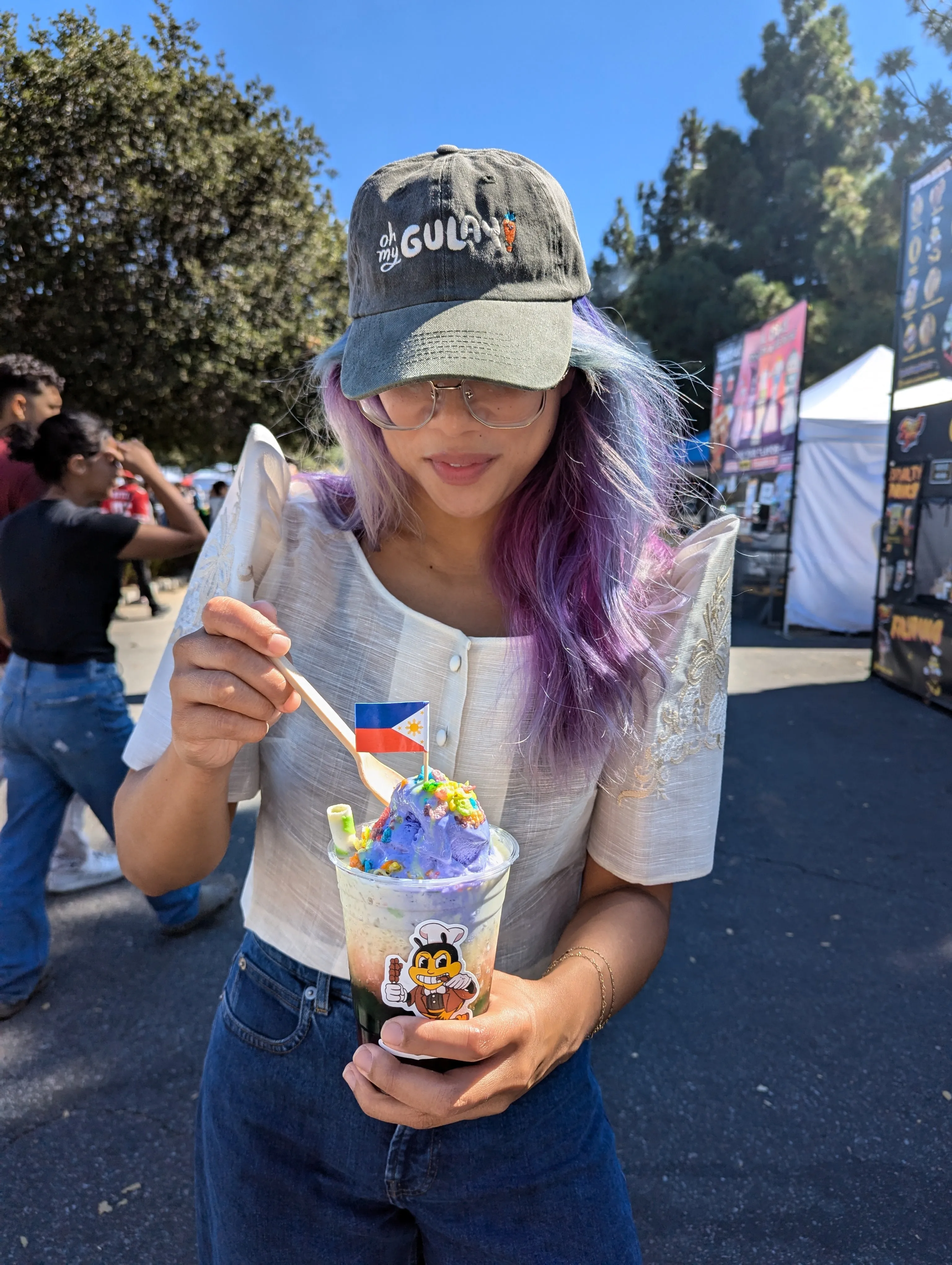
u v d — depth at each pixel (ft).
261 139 41.52
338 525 3.62
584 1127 3.44
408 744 2.82
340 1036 3.28
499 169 3.06
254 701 2.84
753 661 28.27
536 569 3.41
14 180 36.29
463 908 2.67
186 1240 6.71
